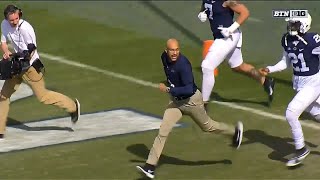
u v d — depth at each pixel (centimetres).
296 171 3650
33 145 4059
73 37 6362
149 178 3575
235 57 4500
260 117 4469
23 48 4006
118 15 6994
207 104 4559
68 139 4147
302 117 4391
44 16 6969
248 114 4528
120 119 4475
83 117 4525
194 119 3600
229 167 3719
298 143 3634
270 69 3709
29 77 4050
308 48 3547
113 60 5747
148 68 5525
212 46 4394
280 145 4006
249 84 5109
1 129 4159
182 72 3441
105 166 3756
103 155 3906
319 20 6444
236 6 4309
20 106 4756
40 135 4219
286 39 3609
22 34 3966
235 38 4369
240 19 4309
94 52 5962
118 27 6619
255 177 3584
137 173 3656
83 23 6750
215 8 4334
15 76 4044
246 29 6406
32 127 4362
